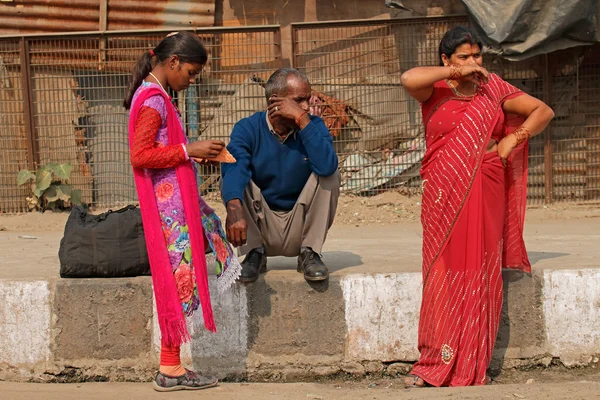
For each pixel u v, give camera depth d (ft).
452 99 12.41
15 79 28.96
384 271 13.92
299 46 29.14
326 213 13.24
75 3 29.91
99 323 13.66
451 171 12.33
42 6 29.89
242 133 13.00
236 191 12.52
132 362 13.70
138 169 11.59
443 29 28.12
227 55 28.81
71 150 29.09
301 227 13.32
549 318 13.98
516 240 13.25
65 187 28.78
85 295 13.64
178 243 11.72
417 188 28.73
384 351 13.82
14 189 29.12
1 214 28.63
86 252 13.55
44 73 28.91
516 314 13.93
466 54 12.17
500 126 12.54
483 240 12.43
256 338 13.73
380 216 27.22
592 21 25.40
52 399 12.22
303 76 12.84
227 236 12.42
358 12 30.30
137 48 27.94
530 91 28.27
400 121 28.71
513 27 25.38
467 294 12.40
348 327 13.76
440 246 12.45
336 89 28.76
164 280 11.64
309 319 13.71
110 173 29.30
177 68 11.69
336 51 28.78
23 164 29.09
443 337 12.52
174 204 11.68
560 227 24.14
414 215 27.32
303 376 13.75
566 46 25.93
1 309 13.67
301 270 13.71
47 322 13.69
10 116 29.04
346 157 28.78
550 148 28.32
